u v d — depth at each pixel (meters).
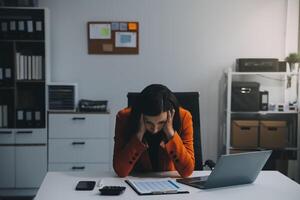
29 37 3.62
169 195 1.54
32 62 3.67
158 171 1.96
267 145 3.71
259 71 3.71
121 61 4.00
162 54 4.01
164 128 1.79
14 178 3.66
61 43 3.94
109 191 1.53
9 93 3.85
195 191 1.59
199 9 4.00
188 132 1.95
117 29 3.95
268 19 4.03
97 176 1.83
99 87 4.00
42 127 3.65
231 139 3.78
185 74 4.04
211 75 4.05
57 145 3.66
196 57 4.04
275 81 4.06
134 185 1.64
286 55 4.02
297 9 3.98
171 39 4.00
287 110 3.74
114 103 4.02
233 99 3.68
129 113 1.91
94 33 3.94
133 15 3.96
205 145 4.09
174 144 1.80
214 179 1.61
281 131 3.71
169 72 4.03
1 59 3.81
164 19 3.99
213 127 4.07
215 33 4.02
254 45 4.05
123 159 1.81
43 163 3.66
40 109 3.68
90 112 3.66
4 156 3.65
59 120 3.64
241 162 1.61
